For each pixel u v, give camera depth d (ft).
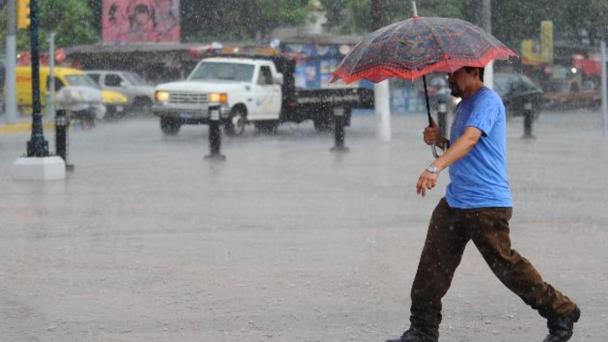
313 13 392.47
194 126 262.88
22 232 87.71
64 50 371.35
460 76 48.37
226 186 122.93
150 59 370.12
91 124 253.85
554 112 379.76
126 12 390.83
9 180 129.59
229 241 82.99
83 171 142.31
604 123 219.00
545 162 156.35
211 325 55.42
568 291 63.36
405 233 86.84
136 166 150.30
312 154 171.94
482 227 47.50
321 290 64.18
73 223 92.89
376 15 194.49
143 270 70.69
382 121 204.85
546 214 98.48
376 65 46.62
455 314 57.93
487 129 47.03
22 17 195.62
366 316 57.52
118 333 53.67
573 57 428.56
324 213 99.14
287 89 237.66
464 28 47.57
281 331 54.19
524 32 411.95
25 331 54.08
